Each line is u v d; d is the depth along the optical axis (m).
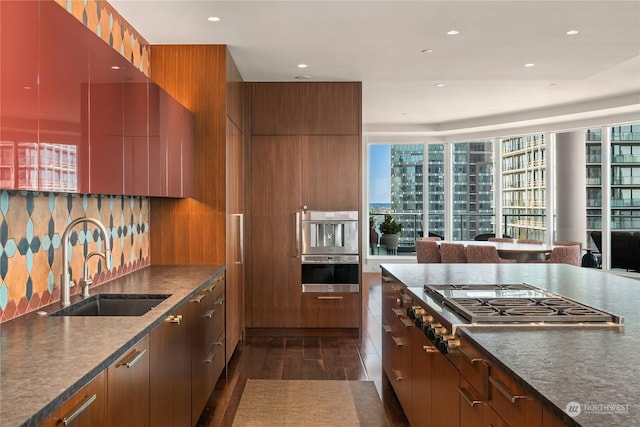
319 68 5.14
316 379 4.27
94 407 1.58
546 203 9.12
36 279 2.48
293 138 5.72
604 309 2.35
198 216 4.33
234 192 4.83
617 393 1.27
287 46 4.39
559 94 7.35
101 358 1.65
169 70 4.35
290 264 5.72
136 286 3.17
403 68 5.18
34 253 2.47
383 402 3.75
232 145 4.71
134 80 2.87
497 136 9.79
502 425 1.60
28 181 1.78
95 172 2.35
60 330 2.03
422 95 7.43
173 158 3.67
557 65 5.09
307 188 5.72
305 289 5.71
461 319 2.16
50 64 1.94
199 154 4.33
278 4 3.44
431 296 2.76
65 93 2.06
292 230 5.72
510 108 8.42
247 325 5.71
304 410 3.60
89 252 3.11
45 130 1.90
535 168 9.38
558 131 8.91
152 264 4.33
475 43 4.34
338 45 4.38
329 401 3.77
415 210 10.71
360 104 5.73
